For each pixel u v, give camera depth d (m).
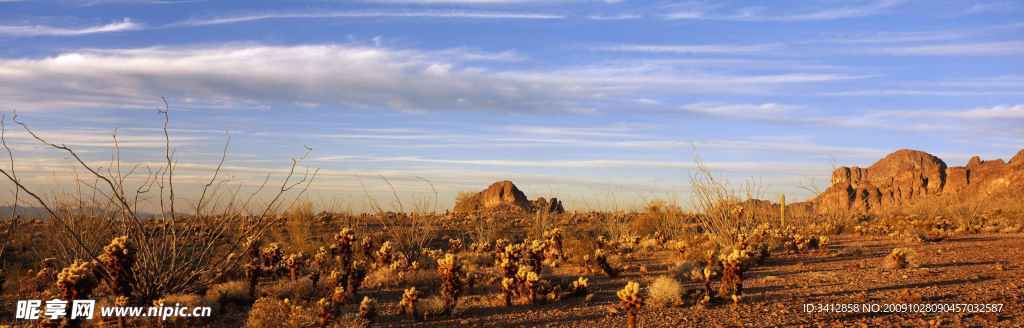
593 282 13.43
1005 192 59.94
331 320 9.32
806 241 18.44
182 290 11.26
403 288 13.01
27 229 19.95
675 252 17.94
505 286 10.77
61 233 12.92
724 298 10.27
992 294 9.62
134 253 10.33
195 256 11.99
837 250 18.34
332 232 23.27
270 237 21.11
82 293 9.26
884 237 23.31
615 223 28.00
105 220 12.35
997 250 16.64
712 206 20.50
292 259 13.21
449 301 10.21
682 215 27.81
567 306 10.45
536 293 11.16
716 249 17.98
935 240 21.28
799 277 12.61
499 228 27.78
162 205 11.03
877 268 13.41
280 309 9.55
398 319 9.91
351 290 12.04
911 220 32.34
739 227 19.98
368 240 16.17
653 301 10.06
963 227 26.22
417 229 20.73
